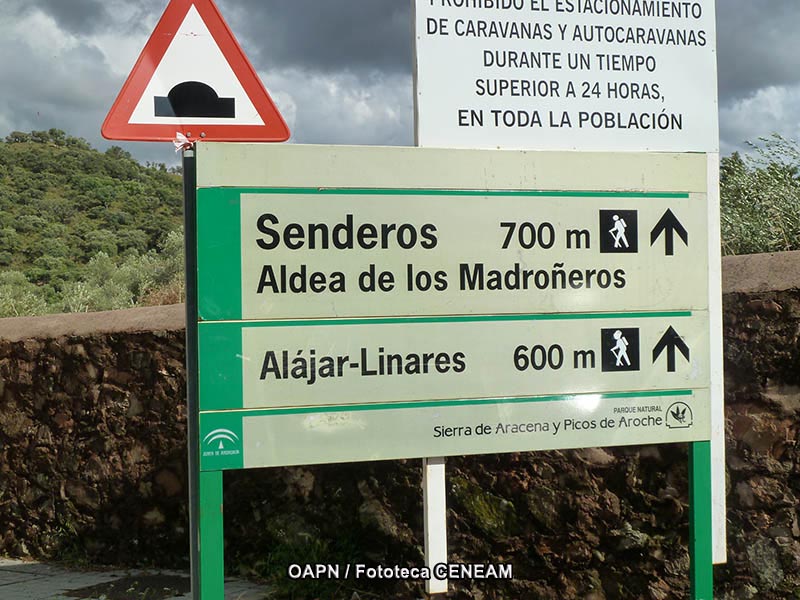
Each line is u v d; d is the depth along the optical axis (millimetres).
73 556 5098
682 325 3449
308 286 3139
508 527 4121
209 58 3094
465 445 3264
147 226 38625
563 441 3344
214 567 3057
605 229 3389
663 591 3941
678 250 3453
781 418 3748
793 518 3721
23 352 5375
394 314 3209
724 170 6324
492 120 3406
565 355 3350
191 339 3092
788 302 3740
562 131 3467
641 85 3541
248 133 3123
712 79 3607
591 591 4027
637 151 3502
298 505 4520
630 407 3398
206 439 3053
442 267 3250
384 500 4320
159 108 3057
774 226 5258
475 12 3406
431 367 3238
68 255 33594
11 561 5180
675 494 3977
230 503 4660
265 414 3102
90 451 5113
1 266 31391
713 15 3607
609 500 4039
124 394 5035
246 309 3092
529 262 3322
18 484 5348
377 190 3199
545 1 3461
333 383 3158
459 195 3270
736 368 3863
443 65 3377
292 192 3129
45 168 45938
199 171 3057
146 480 4934
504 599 4055
